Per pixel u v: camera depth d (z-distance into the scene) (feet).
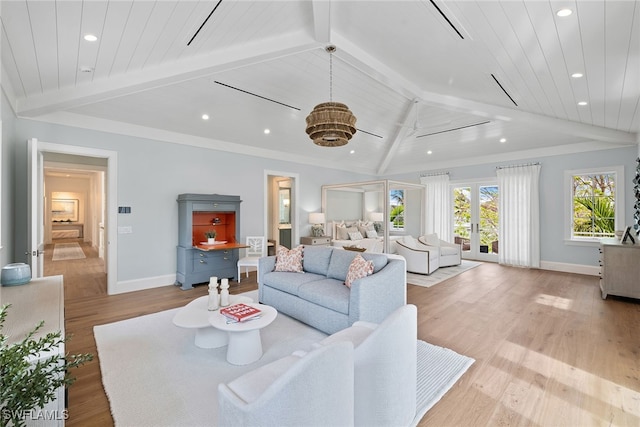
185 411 6.16
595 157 18.76
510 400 6.50
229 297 10.36
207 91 13.73
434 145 23.00
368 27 9.87
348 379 4.39
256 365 7.99
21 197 12.08
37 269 10.84
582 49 8.25
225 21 8.73
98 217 31.94
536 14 6.99
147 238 15.53
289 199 26.81
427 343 9.25
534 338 9.61
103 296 14.17
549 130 17.53
